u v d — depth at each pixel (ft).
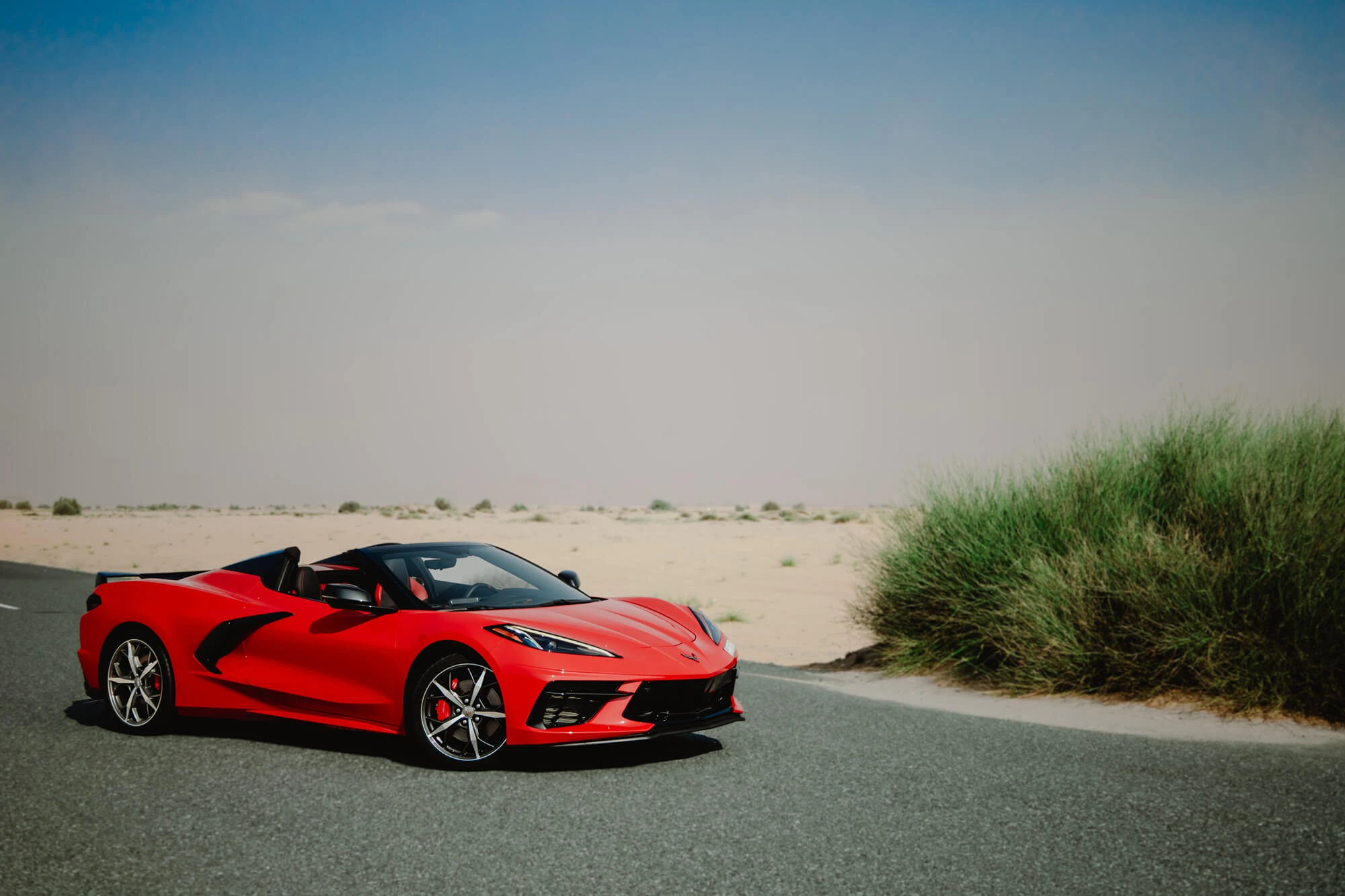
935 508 33.09
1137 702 25.04
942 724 21.98
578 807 15.11
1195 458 29.22
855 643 41.16
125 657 20.90
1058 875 12.15
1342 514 23.80
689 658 18.30
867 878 12.08
